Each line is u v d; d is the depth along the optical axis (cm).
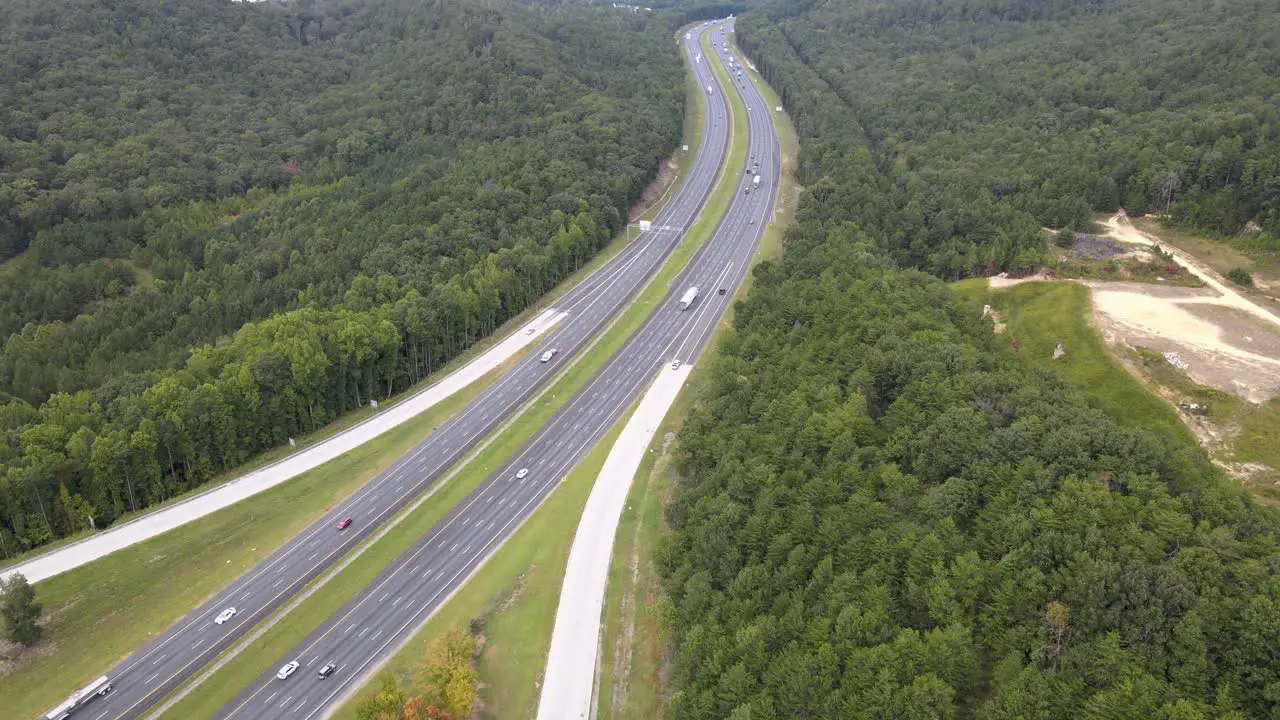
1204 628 9050
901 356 15125
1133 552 9931
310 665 13238
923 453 12744
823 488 12694
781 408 15025
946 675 9694
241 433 18138
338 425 19725
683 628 12300
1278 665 8562
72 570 14938
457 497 17100
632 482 17425
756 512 12975
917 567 10881
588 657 13362
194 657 13312
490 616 14188
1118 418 14562
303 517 16488
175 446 17125
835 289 19062
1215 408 15688
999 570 10375
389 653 13475
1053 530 10494
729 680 10600
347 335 19450
